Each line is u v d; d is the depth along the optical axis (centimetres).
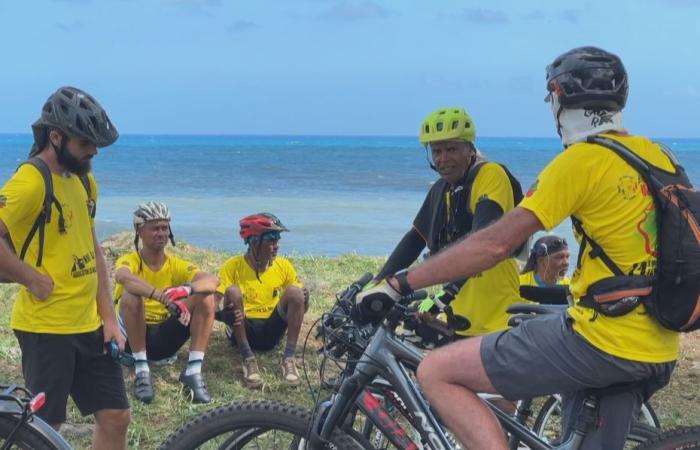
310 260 1082
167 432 546
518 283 474
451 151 453
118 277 607
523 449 336
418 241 480
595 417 308
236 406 336
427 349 354
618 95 305
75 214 394
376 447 361
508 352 303
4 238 367
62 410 392
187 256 1041
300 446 344
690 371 697
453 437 338
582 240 304
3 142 16600
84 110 378
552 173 296
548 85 317
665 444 317
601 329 294
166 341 638
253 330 675
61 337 389
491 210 439
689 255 286
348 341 331
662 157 305
